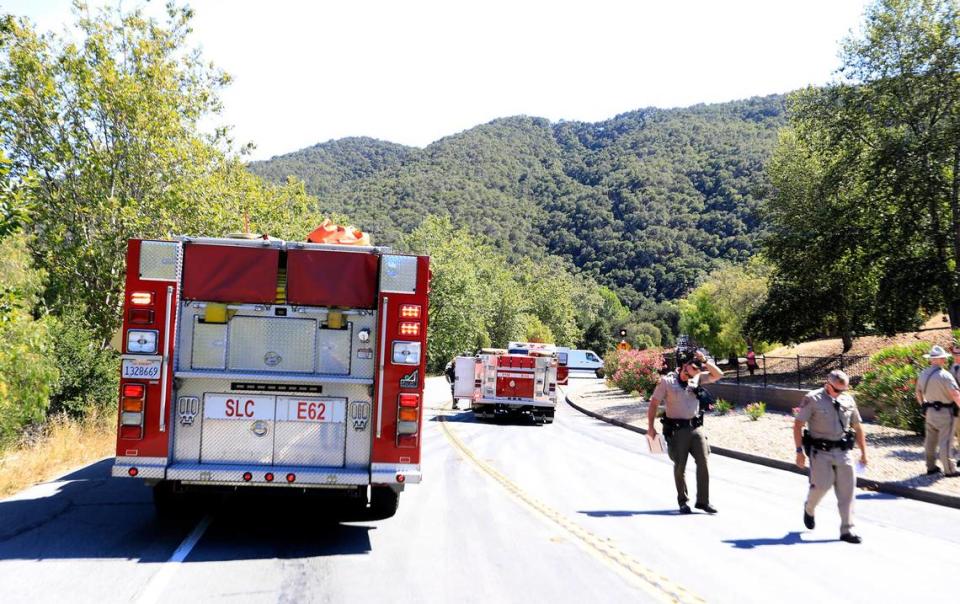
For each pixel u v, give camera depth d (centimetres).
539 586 667
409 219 19825
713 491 1288
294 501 1031
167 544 779
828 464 918
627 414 2950
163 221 2288
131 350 784
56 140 2266
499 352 2777
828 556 824
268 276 821
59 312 2134
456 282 7169
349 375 827
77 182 2300
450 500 1091
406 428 813
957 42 3122
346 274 827
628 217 19488
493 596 633
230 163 2670
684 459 1073
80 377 1747
